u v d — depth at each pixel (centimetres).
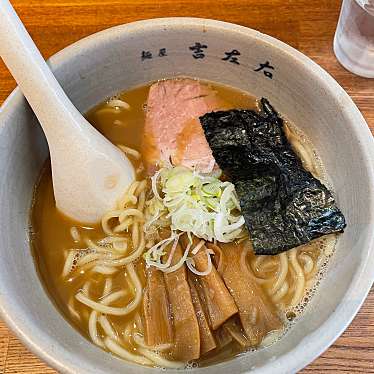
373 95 29
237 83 28
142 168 27
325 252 24
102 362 20
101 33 26
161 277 24
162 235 25
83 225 26
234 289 23
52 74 23
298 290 24
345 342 23
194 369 22
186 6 32
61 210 26
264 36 26
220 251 24
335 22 32
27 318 20
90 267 25
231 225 24
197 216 24
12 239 24
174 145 28
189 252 24
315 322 21
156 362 22
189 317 23
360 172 23
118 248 25
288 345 21
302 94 26
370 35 29
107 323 24
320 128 26
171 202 25
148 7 32
